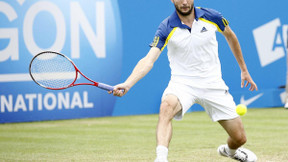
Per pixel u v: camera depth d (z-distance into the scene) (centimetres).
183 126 2159
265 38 2767
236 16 2692
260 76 2766
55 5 2297
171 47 1156
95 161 1423
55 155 1530
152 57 1107
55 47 2302
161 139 1051
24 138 1884
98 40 2384
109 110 2466
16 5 2239
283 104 2825
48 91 2327
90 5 2366
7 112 2270
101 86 1092
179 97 1126
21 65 2266
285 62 2819
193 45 1134
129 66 2464
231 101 1188
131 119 2389
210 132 1981
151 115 2525
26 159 1468
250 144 1688
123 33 2444
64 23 2312
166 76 2575
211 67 1166
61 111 2358
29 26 2259
